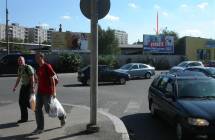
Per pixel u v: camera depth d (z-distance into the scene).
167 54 69.69
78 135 9.57
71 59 48.06
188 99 10.20
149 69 37.06
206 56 73.00
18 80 11.26
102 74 29.12
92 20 9.71
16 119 11.73
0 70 40.31
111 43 84.69
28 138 9.19
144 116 13.66
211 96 10.41
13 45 103.25
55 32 63.81
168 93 10.66
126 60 59.66
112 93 22.50
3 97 19.75
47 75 9.70
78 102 18.06
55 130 10.09
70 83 30.16
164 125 11.87
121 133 9.84
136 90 24.61
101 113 13.31
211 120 8.85
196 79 11.01
